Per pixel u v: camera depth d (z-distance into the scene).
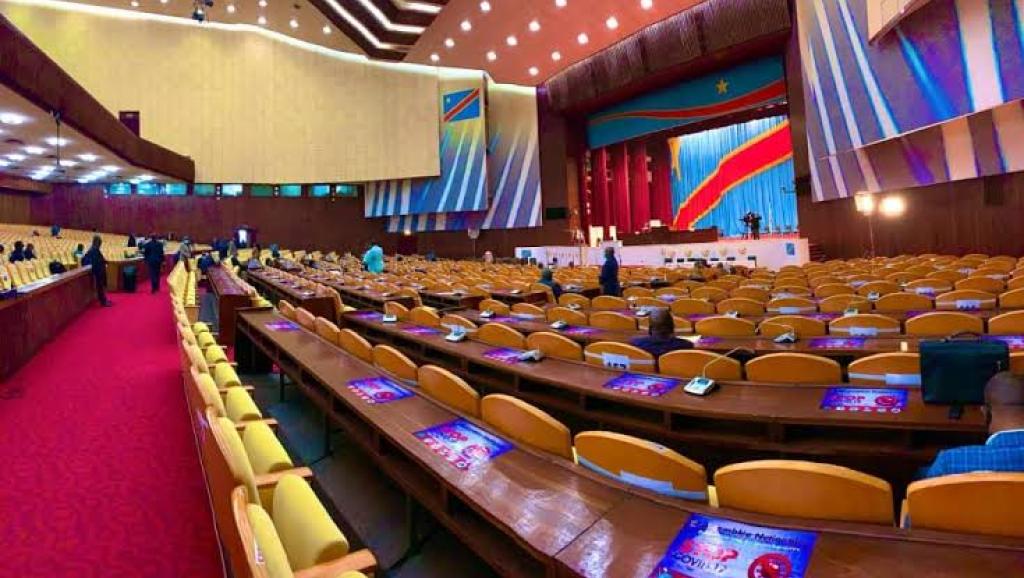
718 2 15.73
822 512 1.39
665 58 17.55
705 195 25.03
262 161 23.77
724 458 2.71
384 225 26.38
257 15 22.03
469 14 16.81
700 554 1.29
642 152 25.80
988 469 1.50
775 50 16.53
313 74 24.42
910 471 2.29
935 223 11.61
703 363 3.09
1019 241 10.01
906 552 1.21
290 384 5.38
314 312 6.88
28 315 6.07
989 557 1.17
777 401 2.59
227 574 1.49
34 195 22.14
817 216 15.12
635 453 1.63
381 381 3.12
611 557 1.32
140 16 22.38
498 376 4.15
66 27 21.34
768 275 9.61
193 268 15.36
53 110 11.27
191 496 2.85
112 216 23.00
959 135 10.66
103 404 4.43
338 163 24.33
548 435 1.97
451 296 8.23
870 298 5.48
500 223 23.00
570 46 18.28
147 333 7.67
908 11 9.95
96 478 3.05
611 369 3.41
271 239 24.91
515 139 22.88
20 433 3.76
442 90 23.55
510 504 1.61
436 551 2.26
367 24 19.02
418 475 2.22
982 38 9.23
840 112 12.95
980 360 2.25
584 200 22.56
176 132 22.72
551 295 7.82
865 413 2.33
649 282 9.57
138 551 2.35
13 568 2.22
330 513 2.75
